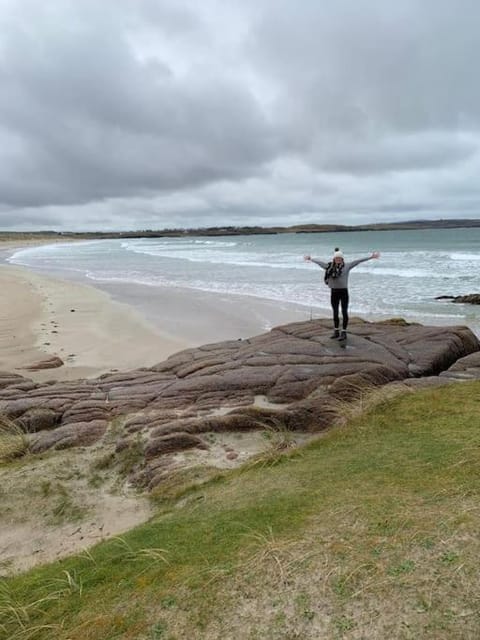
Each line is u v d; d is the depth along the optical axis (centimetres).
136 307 2069
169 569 313
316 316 1772
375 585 262
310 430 711
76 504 559
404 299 2086
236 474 541
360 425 611
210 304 2088
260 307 1977
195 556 324
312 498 389
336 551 296
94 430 740
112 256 5922
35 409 834
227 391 847
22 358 1315
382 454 479
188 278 3111
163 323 1742
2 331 1642
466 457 422
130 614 273
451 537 291
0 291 2588
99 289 2669
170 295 2380
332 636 236
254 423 715
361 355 962
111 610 281
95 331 1631
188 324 1719
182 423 711
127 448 671
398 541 296
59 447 708
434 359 952
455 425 543
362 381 823
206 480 545
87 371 1195
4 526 527
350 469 450
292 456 559
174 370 1036
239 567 297
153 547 354
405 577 264
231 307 2000
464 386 699
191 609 267
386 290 2339
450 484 368
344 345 1035
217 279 2997
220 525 368
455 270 3073
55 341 1501
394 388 750
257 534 338
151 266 4153
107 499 568
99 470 638
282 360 955
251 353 1024
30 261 5312
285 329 1221
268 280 2859
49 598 312
